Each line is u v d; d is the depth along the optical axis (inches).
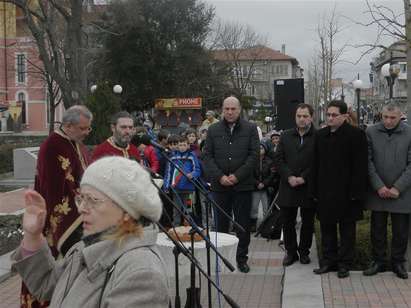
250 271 330.6
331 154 289.0
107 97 891.4
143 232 94.0
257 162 312.8
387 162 284.7
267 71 2861.7
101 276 90.4
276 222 422.9
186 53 1758.1
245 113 1692.9
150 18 1726.1
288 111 554.9
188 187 398.3
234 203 313.6
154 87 1753.2
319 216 293.4
